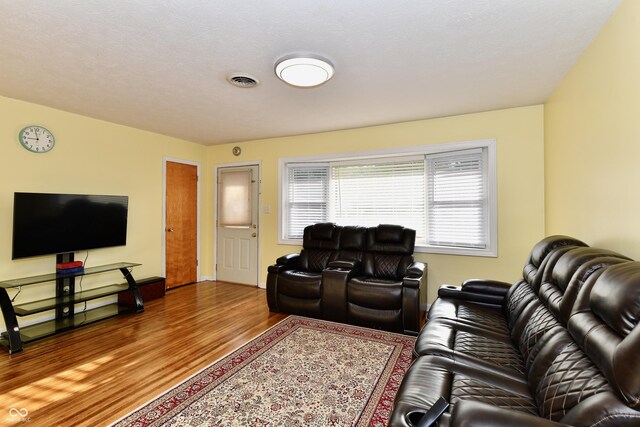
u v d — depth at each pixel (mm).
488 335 1927
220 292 4633
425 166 3959
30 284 3045
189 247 5121
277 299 3664
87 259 3744
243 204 5117
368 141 4164
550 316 1556
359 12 1749
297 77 2406
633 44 1552
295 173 4766
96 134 3812
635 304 935
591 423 863
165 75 2582
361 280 3312
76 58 2295
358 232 3863
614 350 920
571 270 1486
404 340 2902
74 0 1650
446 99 3125
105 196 3701
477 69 2467
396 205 4141
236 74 2551
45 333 2922
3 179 3062
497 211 3463
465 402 973
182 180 4980
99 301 3852
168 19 1820
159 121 3914
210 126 4160
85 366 2418
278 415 1849
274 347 2750
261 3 1672
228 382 2195
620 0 1657
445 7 1711
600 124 1949
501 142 3441
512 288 2361
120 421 1791
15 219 2949
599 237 1992
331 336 2992
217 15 1779
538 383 1283
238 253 5188
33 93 2977
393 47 2129
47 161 3371
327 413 1868
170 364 2453
